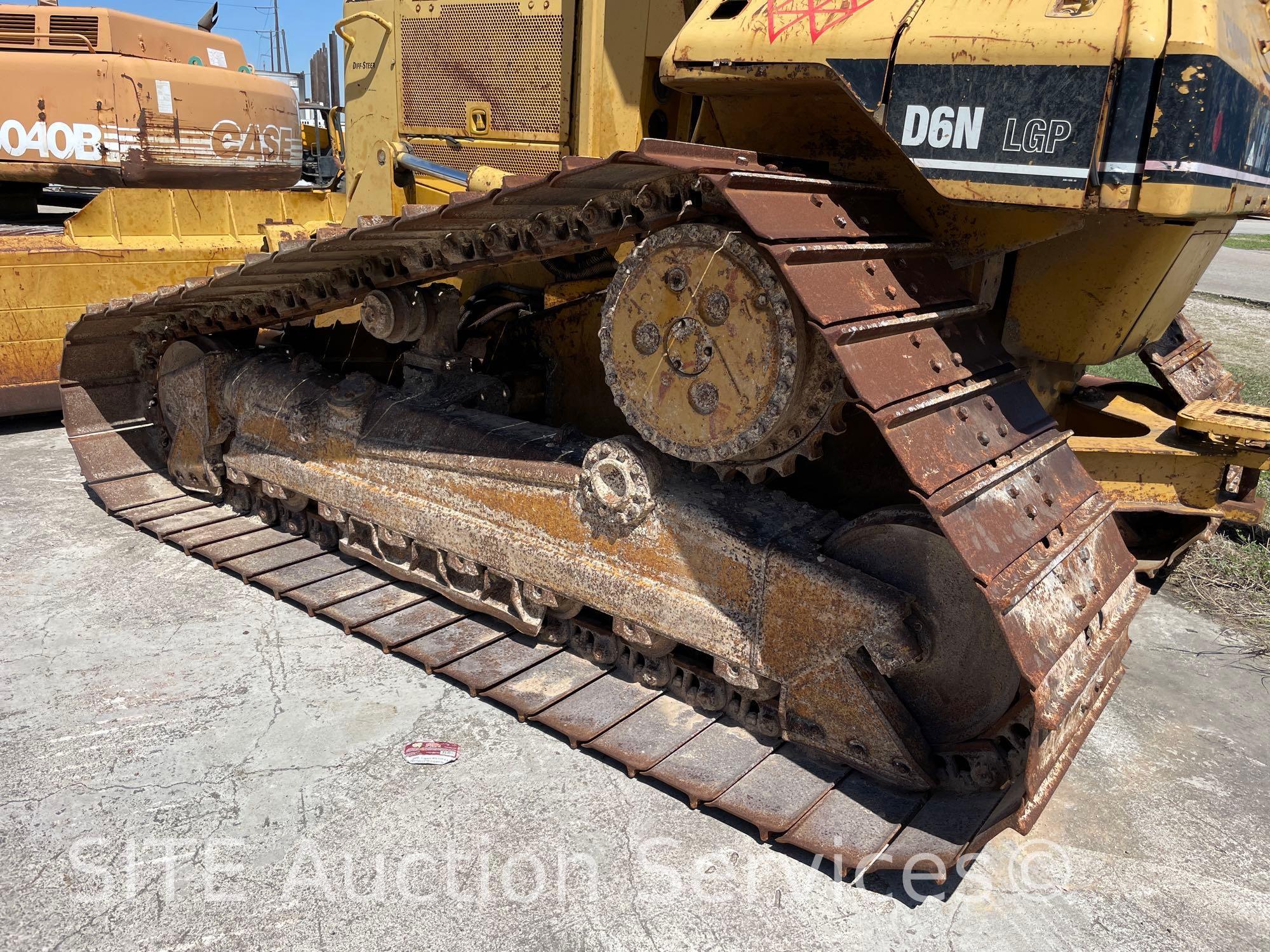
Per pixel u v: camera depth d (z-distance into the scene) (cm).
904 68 256
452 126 456
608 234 290
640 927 238
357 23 492
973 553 232
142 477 513
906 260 281
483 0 430
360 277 385
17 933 230
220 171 745
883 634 264
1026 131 241
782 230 236
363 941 231
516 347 439
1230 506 396
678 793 288
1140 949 239
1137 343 318
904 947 236
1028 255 300
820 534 293
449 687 340
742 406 261
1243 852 276
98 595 399
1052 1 239
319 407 420
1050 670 235
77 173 682
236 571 416
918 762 272
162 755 296
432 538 372
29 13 673
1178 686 367
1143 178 230
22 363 594
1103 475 404
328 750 302
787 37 275
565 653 355
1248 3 268
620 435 312
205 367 463
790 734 294
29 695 327
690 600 301
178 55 735
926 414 251
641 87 389
